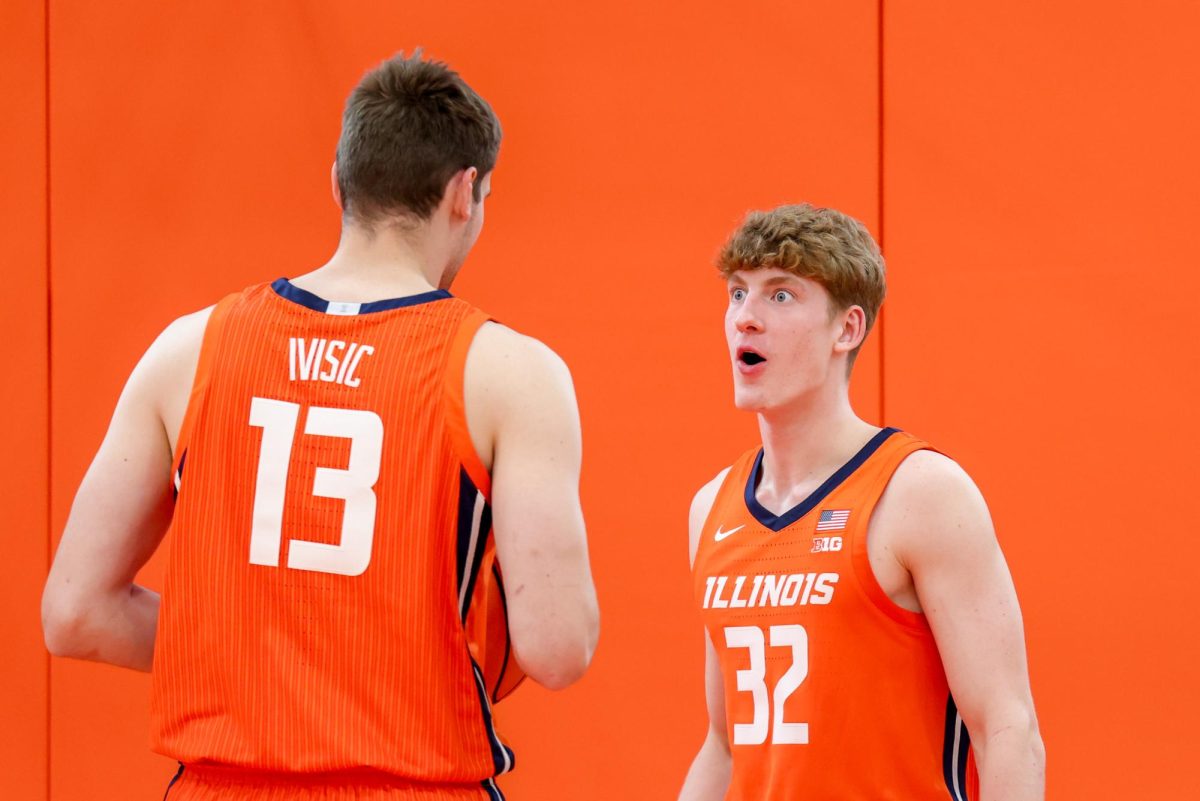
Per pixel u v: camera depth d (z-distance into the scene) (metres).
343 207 6.16
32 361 13.59
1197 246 10.97
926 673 6.39
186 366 5.94
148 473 6.01
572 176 12.46
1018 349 11.38
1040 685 11.23
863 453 6.61
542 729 12.37
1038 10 11.38
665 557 12.16
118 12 13.46
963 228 11.52
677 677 12.11
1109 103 11.20
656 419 12.23
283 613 5.62
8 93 13.69
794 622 6.43
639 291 12.30
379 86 6.05
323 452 5.65
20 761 13.50
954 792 6.45
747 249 6.73
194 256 13.27
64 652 6.09
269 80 13.13
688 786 7.29
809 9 11.91
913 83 11.66
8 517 13.59
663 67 12.26
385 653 5.57
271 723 5.57
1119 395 11.12
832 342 6.71
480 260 12.66
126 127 13.43
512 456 5.67
